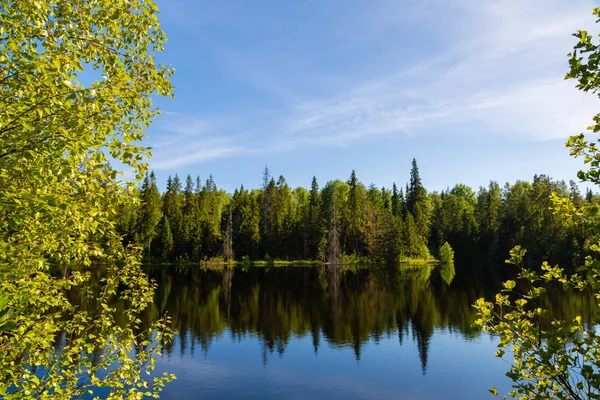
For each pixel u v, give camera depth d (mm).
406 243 64375
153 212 62062
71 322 5176
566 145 3418
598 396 3047
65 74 3197
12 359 4055
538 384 3363
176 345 16688
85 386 4773
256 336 18219
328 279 41281
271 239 66250
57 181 3342
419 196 75188
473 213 74375
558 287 28938
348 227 67062
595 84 3045
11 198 2781
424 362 14680
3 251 3207
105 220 4004
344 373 13547
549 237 45312
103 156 3410
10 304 3678
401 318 21812
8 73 3305
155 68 4578
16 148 3109
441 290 31609
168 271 50406
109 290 5461
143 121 4551
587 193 45156
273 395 11625
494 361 14680
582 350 3152
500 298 3588
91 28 4090
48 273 4688
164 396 11438
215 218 70750
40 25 3459
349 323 20797
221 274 46750
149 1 4246
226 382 12594
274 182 71375
